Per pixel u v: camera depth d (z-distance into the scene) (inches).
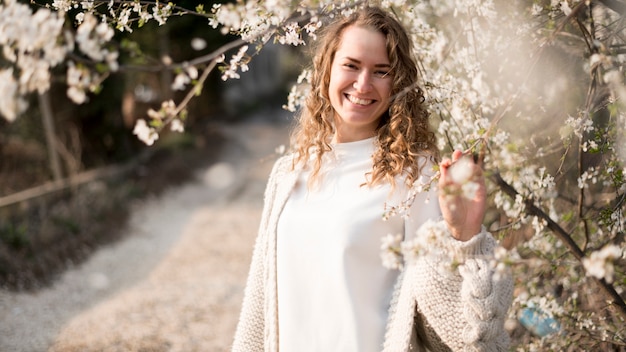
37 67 45.8
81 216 268.5
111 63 48.0
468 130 76.3
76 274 224.1
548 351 79.7
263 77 1149.1
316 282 60.7
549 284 87.7
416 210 58.8
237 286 212.4
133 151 415.5
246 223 307.3
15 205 256.8
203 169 461.1
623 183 70.5
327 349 59.4
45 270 215.2
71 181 300.5
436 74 76.2
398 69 62.4
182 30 406.3
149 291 207.6
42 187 286.8
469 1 73.3
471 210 53.1
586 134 78.1
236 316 183.9
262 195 378.6
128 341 165.8
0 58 161.8
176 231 295.1
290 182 66.9
